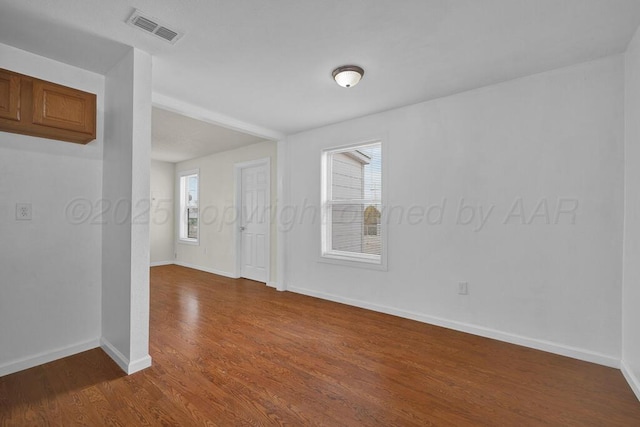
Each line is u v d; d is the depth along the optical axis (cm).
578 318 245
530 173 267
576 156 247
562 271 252
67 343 244
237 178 561
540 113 262
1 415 173
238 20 192
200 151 585
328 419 172
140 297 223
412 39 213
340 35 209
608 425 168
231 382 208
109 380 209
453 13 186
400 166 346
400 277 346
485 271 290
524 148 270
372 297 370
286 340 279
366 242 390
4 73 197
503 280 280
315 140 428
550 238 257
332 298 407
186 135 470
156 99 304
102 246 261
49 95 215
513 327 274
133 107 218
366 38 212
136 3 175
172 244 702
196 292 453
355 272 385
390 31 204
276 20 192
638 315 198
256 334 293
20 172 224
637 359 199
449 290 311
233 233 566
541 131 262
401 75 267
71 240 246
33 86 208
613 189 232
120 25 195
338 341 278
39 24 192
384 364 235
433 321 320
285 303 396
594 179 239
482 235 291
